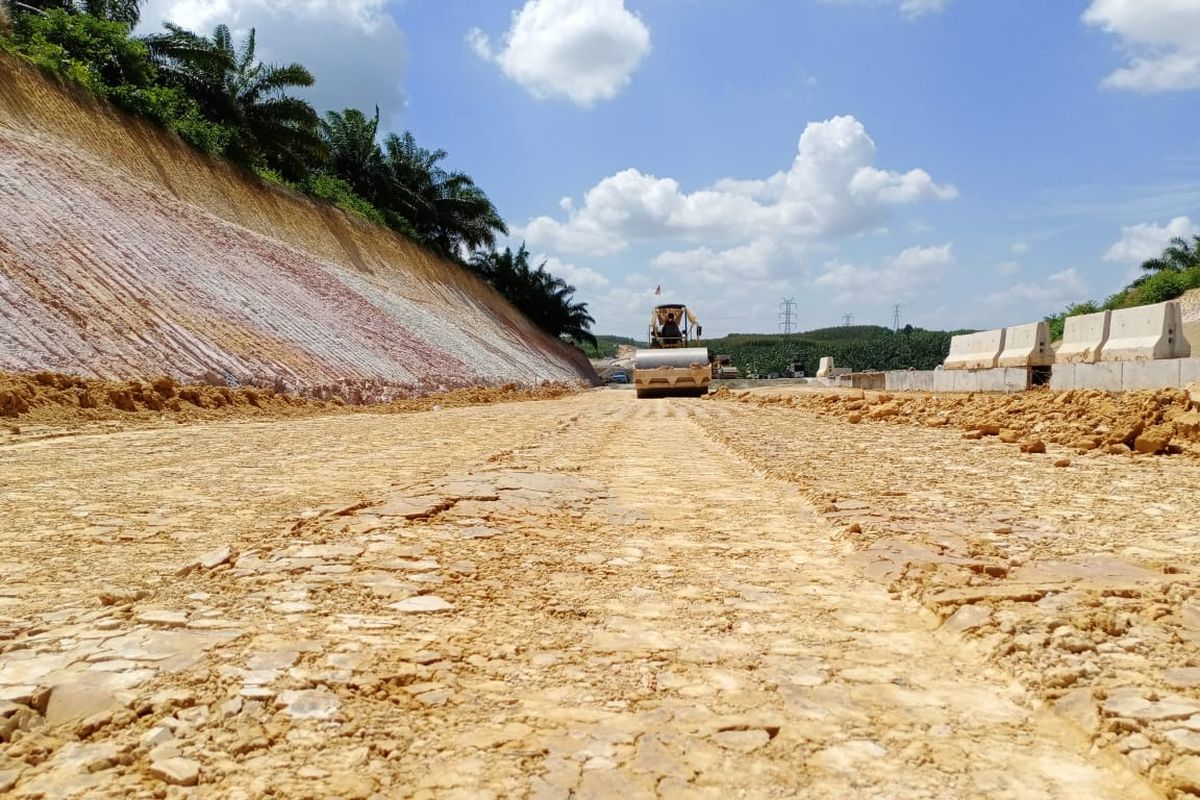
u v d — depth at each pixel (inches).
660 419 691.4
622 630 138.1
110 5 1195.3
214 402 643.5
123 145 951.0
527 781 85.0
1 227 637.9
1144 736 93.4
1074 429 420.5
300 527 206.4
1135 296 1745.8
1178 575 161.3
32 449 391.2
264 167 1400.1
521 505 246.8
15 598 150.9
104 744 90.4
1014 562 174.4
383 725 97.3
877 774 88.0
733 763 89.9
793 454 385.7
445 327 1606.8
